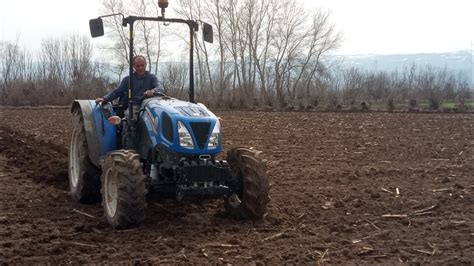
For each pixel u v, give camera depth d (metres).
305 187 8.64
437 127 18.89
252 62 45.53
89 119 7.37
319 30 46.62
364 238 5.87
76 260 5.04
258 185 6.32
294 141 14.84
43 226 6.22
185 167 6.06
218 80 45.66
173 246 5.48
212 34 7.31
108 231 6.02
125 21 6.94
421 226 6.35
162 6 7.06
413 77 44.50
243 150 6.62
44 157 11.29
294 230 6.15
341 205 7.40
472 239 5.77
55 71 46.84
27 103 37.56
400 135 16.25
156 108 6.64
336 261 5.09
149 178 6.43
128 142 6.86
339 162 11.15
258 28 45.03
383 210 7.14
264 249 5.43
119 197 5.82
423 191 8.26
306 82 47.72
